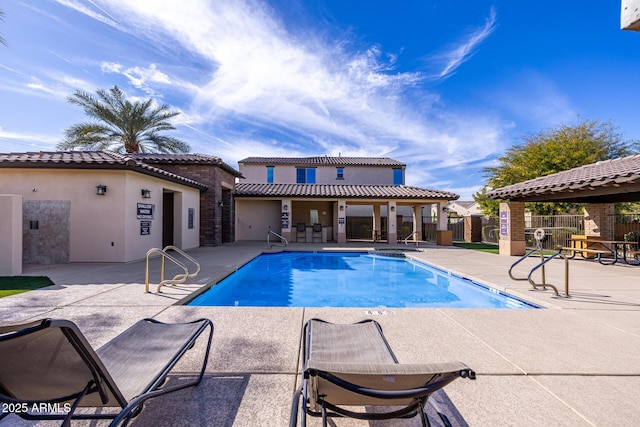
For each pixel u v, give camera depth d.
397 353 3.36
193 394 2.57
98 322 4.22
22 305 5.01
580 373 2.94
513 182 21.17
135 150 19.70
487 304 7.00
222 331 3.94
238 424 2.22
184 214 13.66
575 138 19.44
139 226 10.49
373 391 1.66
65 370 1.78
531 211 19.88
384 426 2.25
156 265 9.28
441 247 16.61
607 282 7.17
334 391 1.81
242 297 7.86
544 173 19.39
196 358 3.20
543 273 6.15
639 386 2.73
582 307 5.11
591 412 2.36
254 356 3.26
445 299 7.59
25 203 9.59
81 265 9.24
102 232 9.70
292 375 2.89
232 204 18.67
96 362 1.74
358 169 27.11
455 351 3.42
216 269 8.57
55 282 6.83
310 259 13.56
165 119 19.83
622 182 7.59
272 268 11.56
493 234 19.84
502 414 2.33
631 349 3.47
